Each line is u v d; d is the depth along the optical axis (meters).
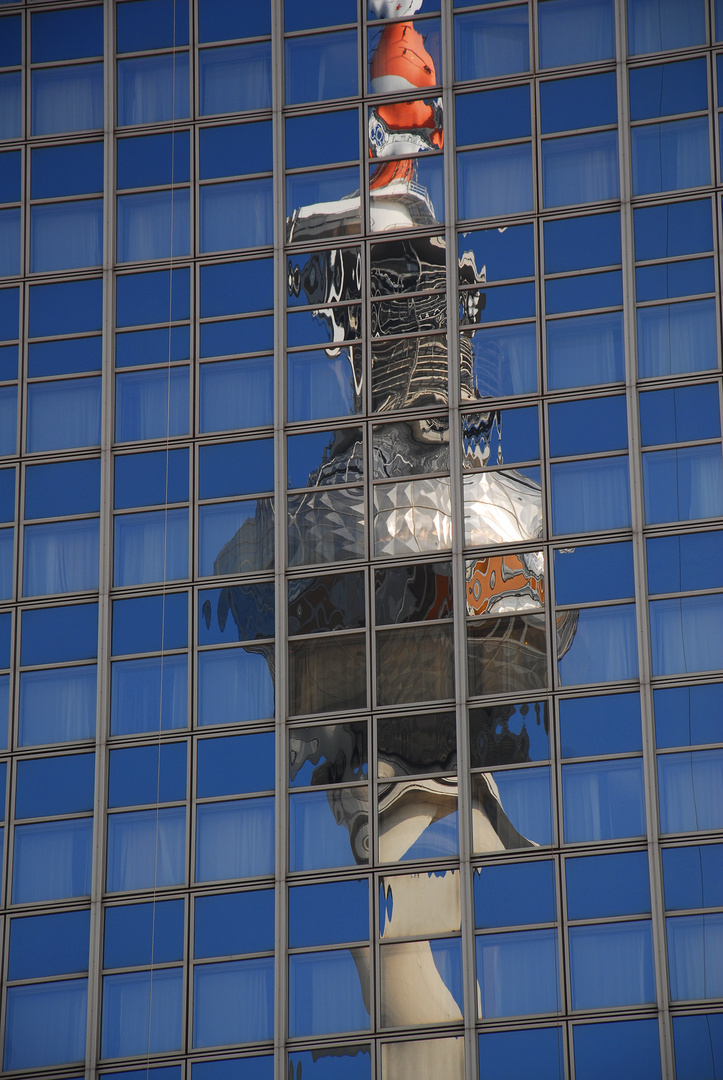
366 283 106.62
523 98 107.56
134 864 98.56
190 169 110.69
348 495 103.12
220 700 100.75
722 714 95.38
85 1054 95.12
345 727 98.81
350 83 110.31
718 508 98.81
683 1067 89.88
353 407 104.69
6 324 109.94
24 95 113.38
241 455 105.19
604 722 96.31
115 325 108.81
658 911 92.50
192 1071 94.00
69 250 110.69
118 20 113.12
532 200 105.81
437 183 107.62
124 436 106.81
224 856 97.88
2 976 97.31
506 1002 92.38
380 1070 92.19
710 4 106.38
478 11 109.75
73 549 105.31
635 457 100.25
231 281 108.38
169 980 96.00
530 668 98.00
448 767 97.00
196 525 104.38
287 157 109.81
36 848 99.75
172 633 102.56
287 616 101.44
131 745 100.75
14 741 102.00
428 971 93.81
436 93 108.94
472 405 103.25
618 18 107.00
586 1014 91.50
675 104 105.31
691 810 94.06
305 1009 94.12
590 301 103.50
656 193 104.12
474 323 104.56
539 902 93.88
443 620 99.62
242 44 112.12
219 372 107.00
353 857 96.44
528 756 96.44
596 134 106.00
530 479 101.38
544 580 99.38
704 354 101.25
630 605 98.12
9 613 104.62
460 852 95.25
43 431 107.81
